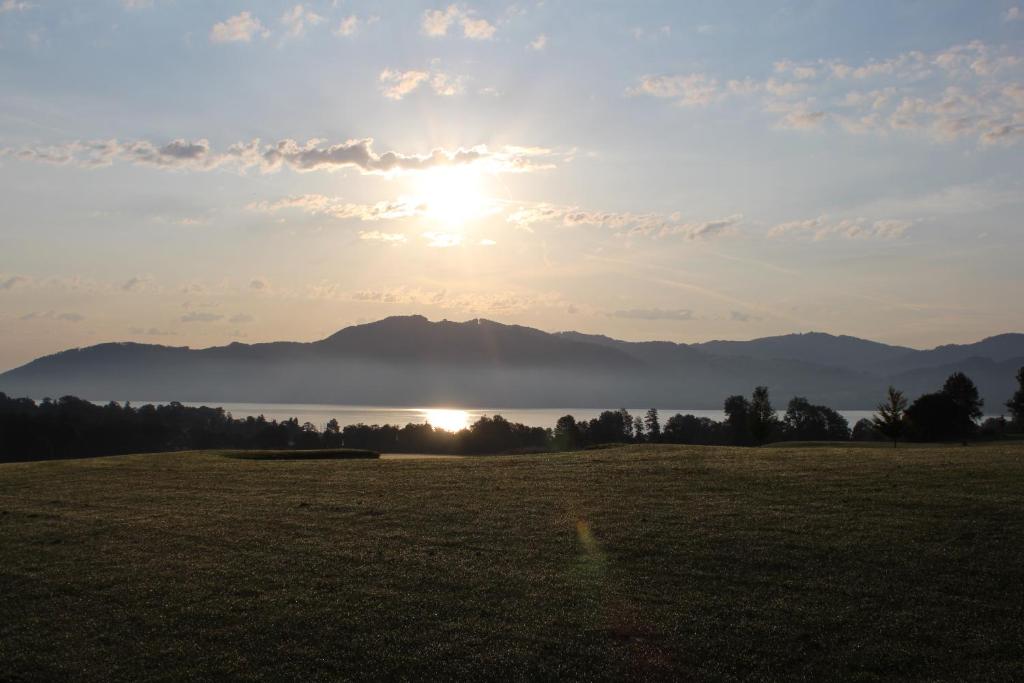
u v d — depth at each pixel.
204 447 153.00
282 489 33.28
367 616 17.03
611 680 14.16
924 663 14.26
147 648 15.85
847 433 145.62
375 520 25.83
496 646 15.46
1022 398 122.50
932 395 93.75
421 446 162.12
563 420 163.38
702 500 26.86
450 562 20.55
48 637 16.45
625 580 18.73
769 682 13.86
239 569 20.41
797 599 17.06
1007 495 24.05
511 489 31.22
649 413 171.62
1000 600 16.48
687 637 15.56
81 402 185.12
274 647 15.75
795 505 25.08
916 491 25.69
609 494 29.00
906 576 17.95
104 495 32.28
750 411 77.88
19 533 24.78
